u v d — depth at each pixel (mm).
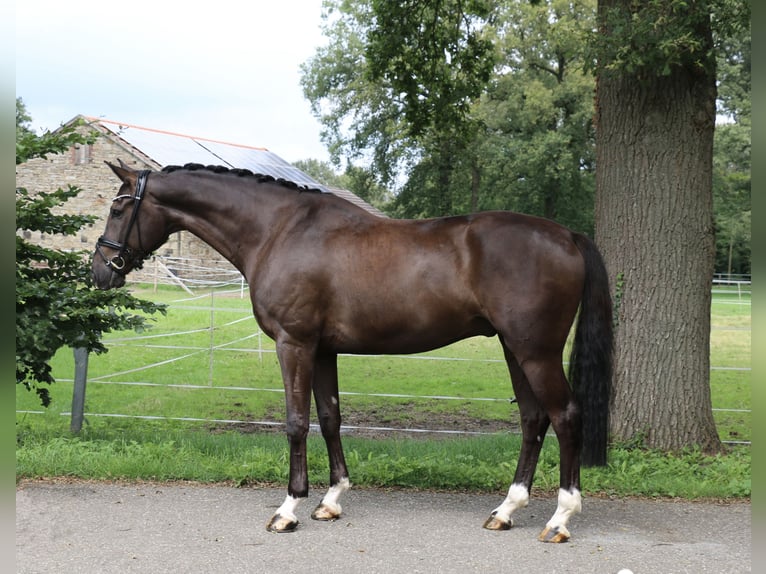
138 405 8812
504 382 11000
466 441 6531
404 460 5520
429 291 4281
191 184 4863
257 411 8727
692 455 5887
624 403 6207
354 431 7715
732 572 3709
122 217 4922
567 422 4172
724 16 5590
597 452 4246
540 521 4555
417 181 35219
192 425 7777
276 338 4551
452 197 35188
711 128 6199
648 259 6145
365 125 33250
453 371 11914
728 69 35781
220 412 8617
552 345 4176
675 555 3947
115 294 5461
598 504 4934
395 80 9523
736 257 40031
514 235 4227
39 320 5574
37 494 4914
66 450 5629
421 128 9938
